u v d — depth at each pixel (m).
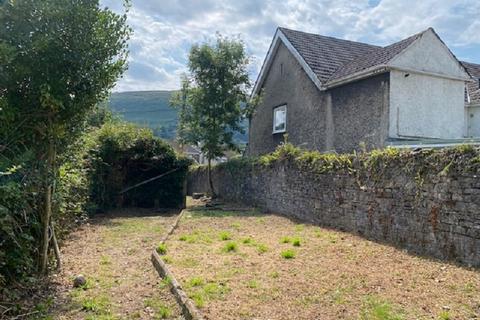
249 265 5.91
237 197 16.94
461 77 13.16
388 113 12.19
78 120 5.26
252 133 21.22
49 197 5.13
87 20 4.71
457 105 13.31
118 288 4.95
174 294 4.66
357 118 13.40
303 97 16.42
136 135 15.23
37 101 4.67
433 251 6.37
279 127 18.45
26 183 4.62
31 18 4.46
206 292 4.62
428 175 6.54
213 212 13.29
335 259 6.29
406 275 5.31
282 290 4.75
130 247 7.43
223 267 5.79
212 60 17.55
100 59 5.01
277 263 6.03
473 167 5.70
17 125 4.66
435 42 12.82
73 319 3.97
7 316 3.94
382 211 7.74
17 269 4.45
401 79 12.38
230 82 17.98
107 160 13.74
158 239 8.26
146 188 15.81
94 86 5.05
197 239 8.10
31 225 4.84
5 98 4.42
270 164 13.52
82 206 9.94
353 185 8.78
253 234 8.78
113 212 13.79
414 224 6.84
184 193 16.03
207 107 17.73
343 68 14.81
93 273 5.59
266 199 13.91
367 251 6.84
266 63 19.19
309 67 15.30
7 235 4.22
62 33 4.64
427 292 4.60
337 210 9.42
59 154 5.54
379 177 7.84
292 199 11.85
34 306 4.24
